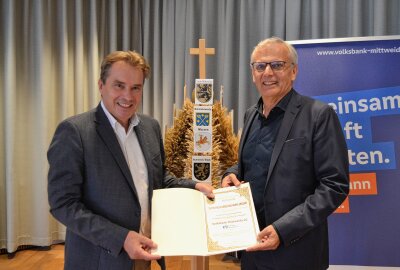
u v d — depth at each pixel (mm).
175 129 2336
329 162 1363
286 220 1312
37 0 3445
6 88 3354
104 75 1371
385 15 3340
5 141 3385
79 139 1325
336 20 3514
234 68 3758
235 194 1514
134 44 3957
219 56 3807
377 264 2336
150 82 3969
